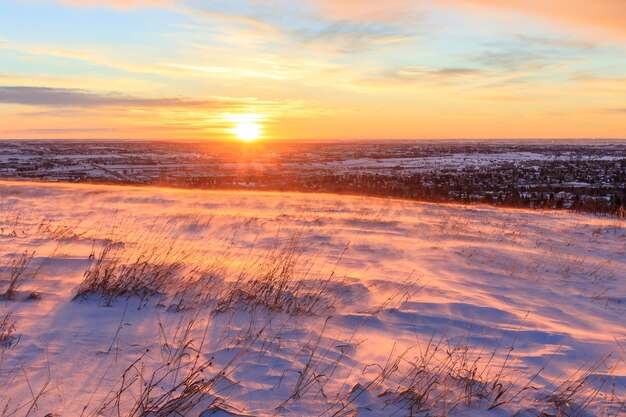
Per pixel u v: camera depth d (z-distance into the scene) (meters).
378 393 3.69
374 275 7.54
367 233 12.03
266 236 11.00
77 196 20.38
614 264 9.91
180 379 3.73
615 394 3.87
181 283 6.27
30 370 3.70
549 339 5.11
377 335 5.02
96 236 10.06
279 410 3.38
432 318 5.60
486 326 5.43
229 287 6.21
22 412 3.13
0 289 5.64
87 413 3.16
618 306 6.85
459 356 4.55
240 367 4.03
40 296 5.47
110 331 4.61
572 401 3.68
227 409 3.30
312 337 4.84
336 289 6.50
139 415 3.17
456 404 3.61
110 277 6.00
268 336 4.77
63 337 4.38
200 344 4.46
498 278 8.09
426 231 12.88
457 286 7.28
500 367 4.32
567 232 14.42
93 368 3.82
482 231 13.62
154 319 5.02
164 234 10.88
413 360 4.39
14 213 14.08
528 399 3.73
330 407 3.46
